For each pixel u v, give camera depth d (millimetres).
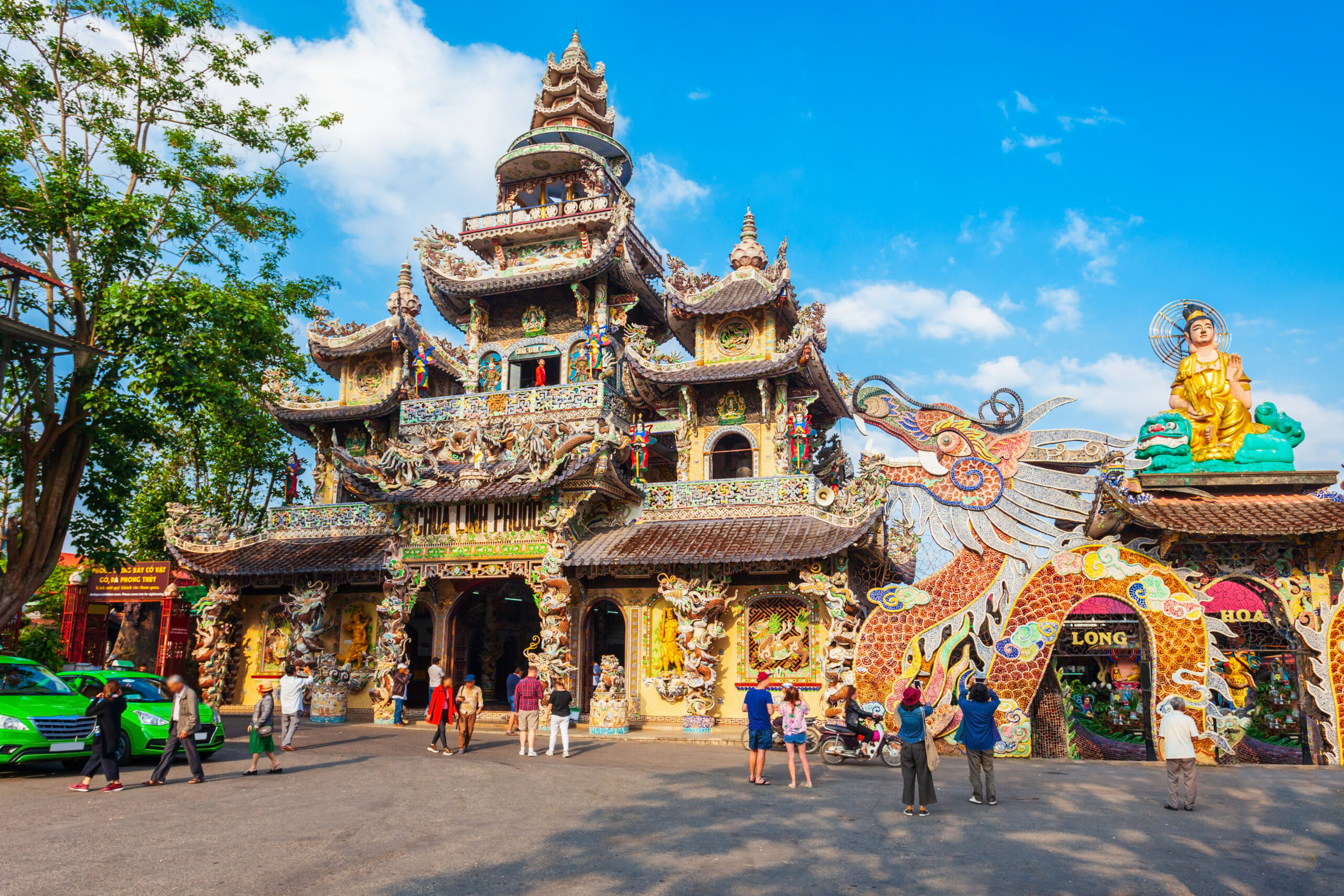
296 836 11555
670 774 18016
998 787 16734
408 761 19750
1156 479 23281
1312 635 21344
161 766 15977
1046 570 22734
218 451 40219
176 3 23016
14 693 17328
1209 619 21406
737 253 34281
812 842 11500
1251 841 11859
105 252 21391
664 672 28344
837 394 33188
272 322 23406
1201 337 24547
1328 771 19422
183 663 36500
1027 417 24281
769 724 17016
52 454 22578
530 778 17141
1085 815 13672
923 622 23172
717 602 26688
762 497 28953
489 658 37125
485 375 36500
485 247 38062
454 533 29516
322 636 33250
